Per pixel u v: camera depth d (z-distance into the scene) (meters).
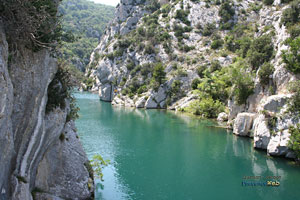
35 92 10.56
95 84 112.12
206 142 34.22
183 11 95.12
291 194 19.73
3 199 8.29
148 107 68.19
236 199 19.02
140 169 24.66
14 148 9.66
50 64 11.94
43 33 10.44
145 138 36.19
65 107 15.04
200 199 18.95
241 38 72.50
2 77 7.71
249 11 86.38
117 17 125.62
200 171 24.48
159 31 90.81
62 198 14.23
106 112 60.00
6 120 8.00
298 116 25.75
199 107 56.94
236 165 25.91
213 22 88.00
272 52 35.78
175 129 41.94
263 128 29.45
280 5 56.66
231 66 56.16
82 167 16.92
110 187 20.41
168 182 21.83
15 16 9.14
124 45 92.56
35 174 12.31
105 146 31.98
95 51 128.88
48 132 12.35
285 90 30.19
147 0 122.81
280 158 26.86
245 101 38.28
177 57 78.06
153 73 71.69
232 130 40.75
